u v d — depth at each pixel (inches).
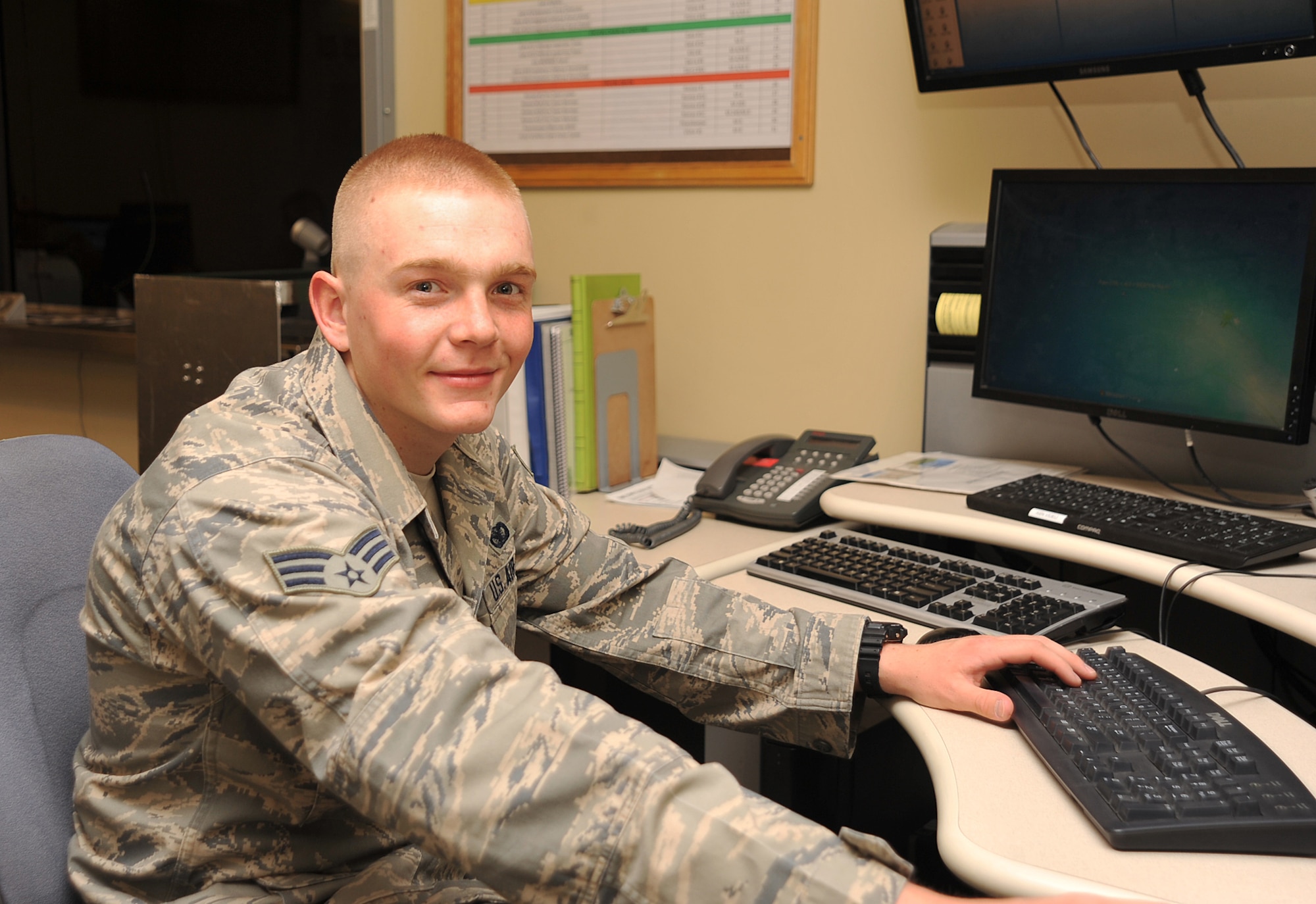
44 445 42.7
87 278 126.4
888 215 77.7
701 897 27.2
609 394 72.2
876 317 79.1
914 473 66.0
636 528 60.3
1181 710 34.2
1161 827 28.4
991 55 66.2
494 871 28.2
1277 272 53.8
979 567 51.5
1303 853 28.1
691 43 83.4
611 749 28.7
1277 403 54.7
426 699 29.2
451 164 37.0
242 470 33.7
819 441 70.9
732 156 82.9
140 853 35.4
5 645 37.6
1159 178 57.2
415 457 40.6
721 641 43.5
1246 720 35.9
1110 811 29.6
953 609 46.4
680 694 44.7
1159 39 59.5
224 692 34.2
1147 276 58.8
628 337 73.7
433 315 36.1
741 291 84.5
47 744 38.4
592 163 88.9
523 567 45.3
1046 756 33.2
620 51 86.4
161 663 33.8
